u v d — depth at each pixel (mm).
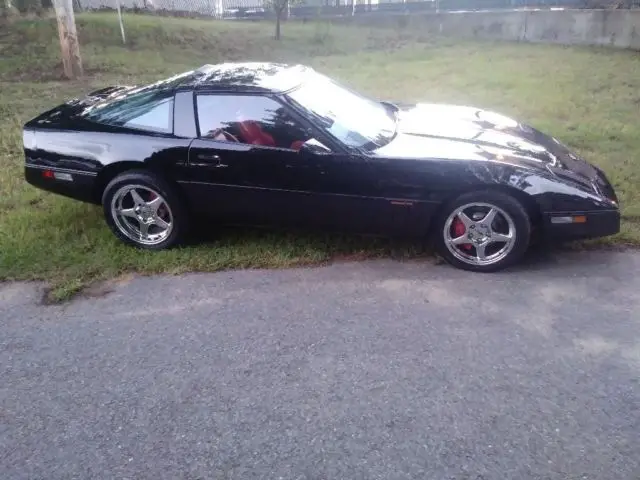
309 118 4199
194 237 4809
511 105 8648
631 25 13195
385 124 4645
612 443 2613
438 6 18531
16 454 2682
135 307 3869
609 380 3027
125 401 2994
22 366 3307
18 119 8422
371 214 4215
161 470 2557
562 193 3943
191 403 2959
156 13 19781
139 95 4621
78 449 2695
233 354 3336
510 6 16953
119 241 4738
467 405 2873
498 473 2467
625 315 3588
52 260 4457
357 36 16875
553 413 2803
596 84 9789
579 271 4125
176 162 4340
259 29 17375
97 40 14273
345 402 2922
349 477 2479
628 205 4992
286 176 4184
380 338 3432
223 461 2590
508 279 4059
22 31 14328
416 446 2629
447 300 3816
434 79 10930
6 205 5473
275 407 2906
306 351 3336
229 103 4305
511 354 3254
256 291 4008
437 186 4023
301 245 4609
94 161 4492
